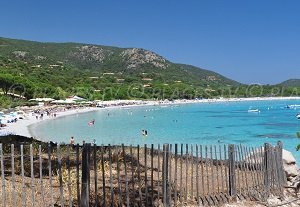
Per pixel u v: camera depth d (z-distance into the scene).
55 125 74.62
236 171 12.88
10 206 9.38
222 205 11.68
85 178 9.38
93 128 68.94
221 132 61.78
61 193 9.09
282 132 61.38
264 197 12.95
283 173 14.48
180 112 123.12
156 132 61.69
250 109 141.50
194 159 14.82
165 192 10.57
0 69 153.62
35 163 14.20
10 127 65.44
